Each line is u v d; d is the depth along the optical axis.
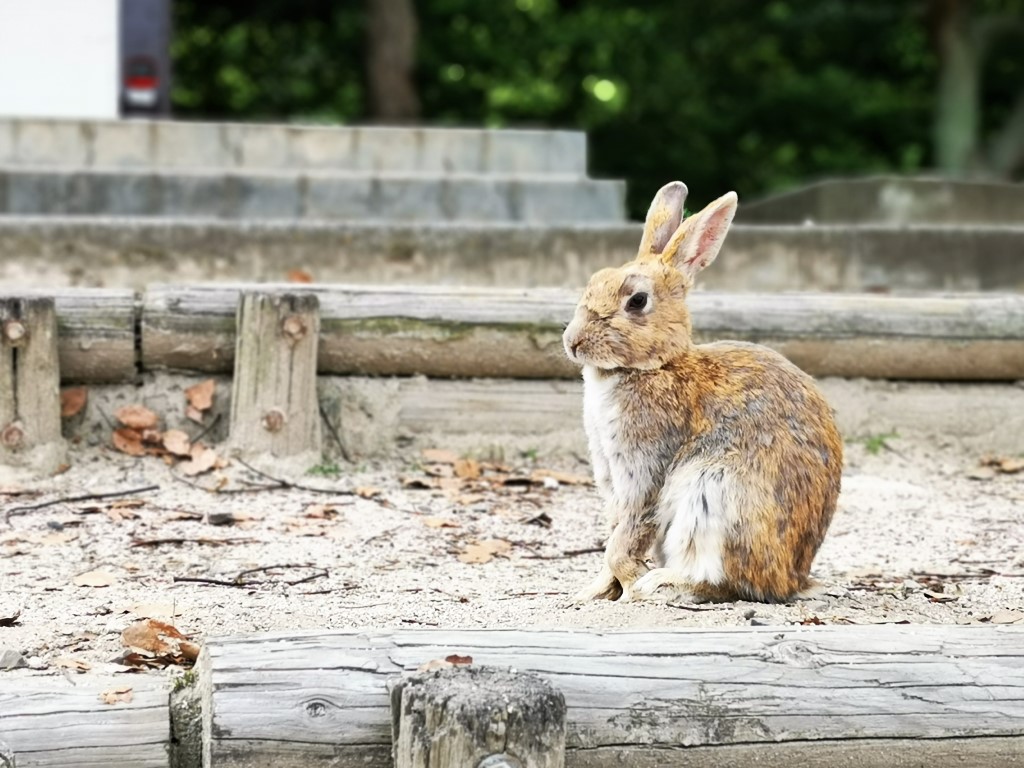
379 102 37.06
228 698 6.11
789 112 41.28
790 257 16.59
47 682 6.48
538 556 9.89
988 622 8.16
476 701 5.81
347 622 7.98
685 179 41.78
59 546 9.70
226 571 9.23
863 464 12.80
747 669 6.46
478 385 12.45
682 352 8.23
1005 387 13.38
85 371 11.86
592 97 41.75
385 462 12.16
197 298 12.01
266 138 18.36
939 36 38.91
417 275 15.58
